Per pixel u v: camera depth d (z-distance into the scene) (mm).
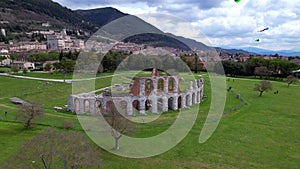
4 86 105250
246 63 154125
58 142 31281
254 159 42938
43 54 175125
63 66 137250
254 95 98188
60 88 101500
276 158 43625
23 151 30562
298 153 45875
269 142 50531
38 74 138750
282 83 129875
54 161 31344
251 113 71938
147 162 39656
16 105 75250
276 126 60656
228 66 153125
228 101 85625
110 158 39844
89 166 33031
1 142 45750
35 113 53594
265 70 144625
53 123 56625
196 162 40938
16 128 53344
